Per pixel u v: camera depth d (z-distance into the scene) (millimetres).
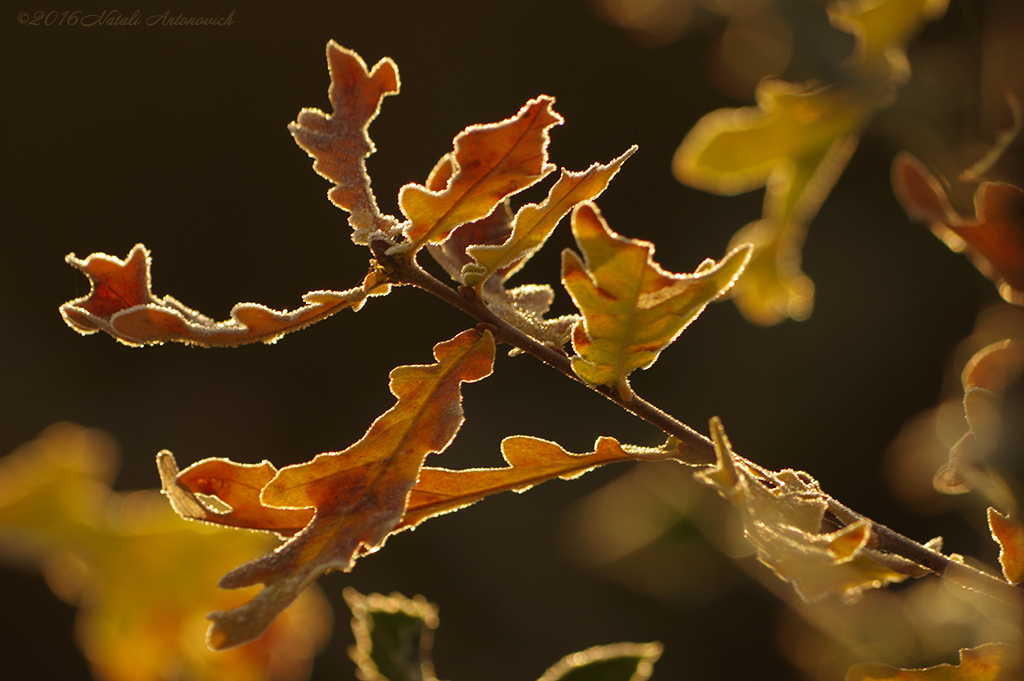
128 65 4961
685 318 956
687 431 967
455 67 4855
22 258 4793
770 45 1099
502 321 971
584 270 949
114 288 970
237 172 4836
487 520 3797
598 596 3342
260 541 1312
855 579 927
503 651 3369
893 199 3609
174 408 4543
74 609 3582
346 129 983
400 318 4789
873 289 3525
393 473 956
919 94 1066
